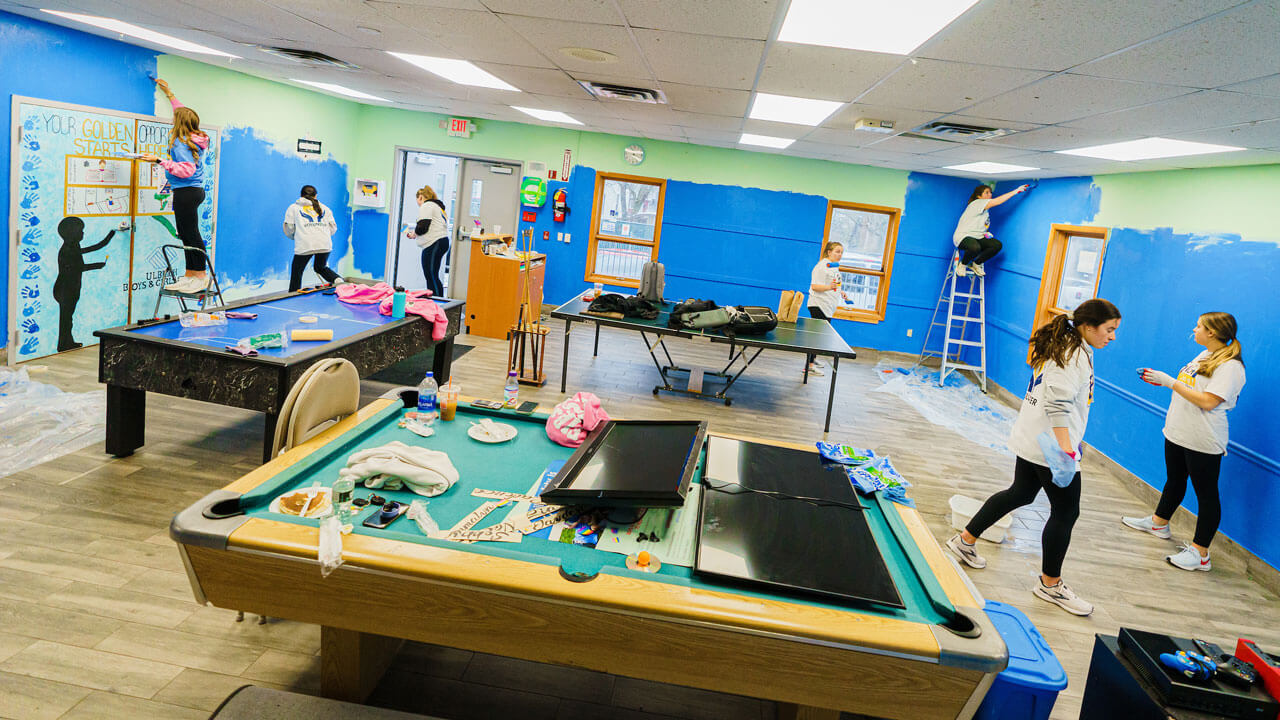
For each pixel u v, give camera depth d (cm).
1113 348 595
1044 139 507
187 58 663
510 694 243
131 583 281
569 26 347
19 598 262
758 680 169
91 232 582
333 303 536
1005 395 790
